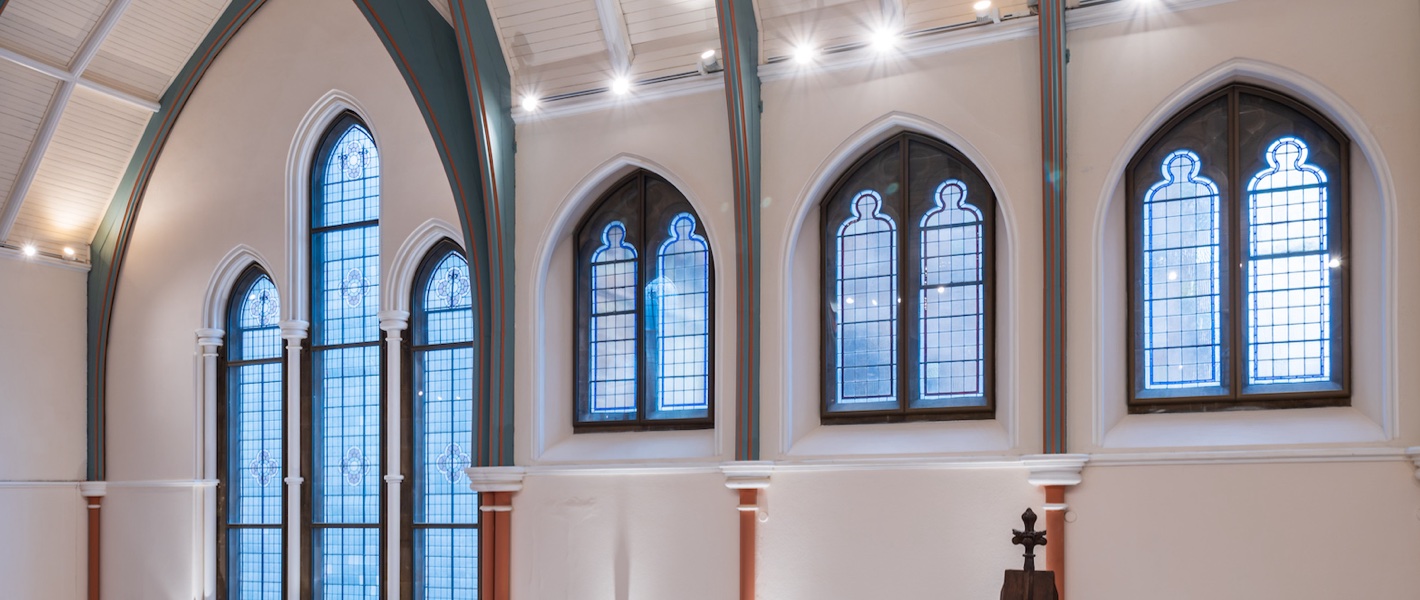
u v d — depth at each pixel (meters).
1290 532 10.40
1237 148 11.16
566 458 13.79
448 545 15.53
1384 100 10.39
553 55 13.97
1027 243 11.59
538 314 14.05
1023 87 11.73
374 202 16.58
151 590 17.19
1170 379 11.35
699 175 13.26
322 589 16.39
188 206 17.61
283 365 16.86
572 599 13.45
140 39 16.78
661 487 13.12
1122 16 11.35
